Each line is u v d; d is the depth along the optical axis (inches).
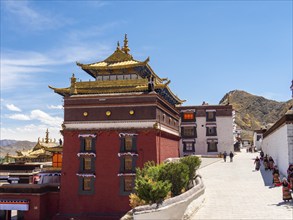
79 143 1489.9
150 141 1435.8
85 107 1505.9
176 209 693.9
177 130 2015.3
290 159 1145.4
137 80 1664.6
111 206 1425.9
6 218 1616.6
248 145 4749.0
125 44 1975.9
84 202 1454.2
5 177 1991.9
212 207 823.1
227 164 1902.1
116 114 1476.4
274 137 1592.0
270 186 1117.1
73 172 1480.1
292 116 1159.6
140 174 935.7
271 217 706.2
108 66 1770.4
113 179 1439.5
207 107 2716.5
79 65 1791.3
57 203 1577.3
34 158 2903.5
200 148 2679.6
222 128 2679.6
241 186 1133.1
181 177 927.0
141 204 841.5
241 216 725.9
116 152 1453.0
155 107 1453.0
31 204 1509.6
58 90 1712.6
